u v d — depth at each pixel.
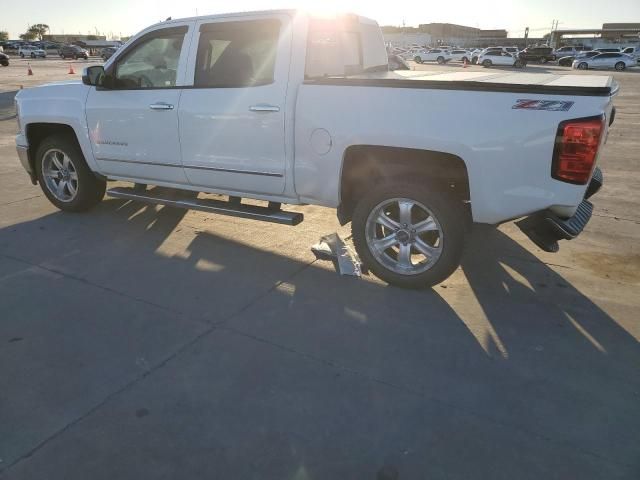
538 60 50.66
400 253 3.98
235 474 2.28
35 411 2.65
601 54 40.84
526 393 2.82
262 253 4.70
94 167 5.36
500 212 3.55
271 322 3.53
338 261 4.41
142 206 6.04
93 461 2.34
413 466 2.32
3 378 2.91
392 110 3.68
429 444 2.45
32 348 3.20
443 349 3.23
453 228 3.73
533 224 3.52
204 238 5.05
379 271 4.07
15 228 5.29
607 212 5.91
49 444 2.44
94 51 67.06
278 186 4.34
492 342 3.31
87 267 4.37
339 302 3.82
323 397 2.77
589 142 3.19
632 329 3.47
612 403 2.75
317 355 3.15
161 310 3.67
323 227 5.40
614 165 8.23
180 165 4.79
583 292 4.00
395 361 3.10
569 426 2.58
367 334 3.39
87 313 3.62
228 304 3.77
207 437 2.48
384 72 5.30
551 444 2.46
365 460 2.36
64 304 3.74
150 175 5.04
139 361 3.08
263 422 2.58
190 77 4.59
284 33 4.10
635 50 48.97
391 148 3.80
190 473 2.28
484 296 3.93
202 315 3.61
